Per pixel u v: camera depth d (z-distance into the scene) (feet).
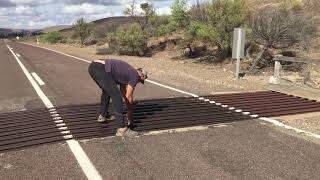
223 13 31.86
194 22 37.14
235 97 18.13
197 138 11.62
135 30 48.75
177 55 41.27
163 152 10.40
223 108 15.71
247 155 10.19
